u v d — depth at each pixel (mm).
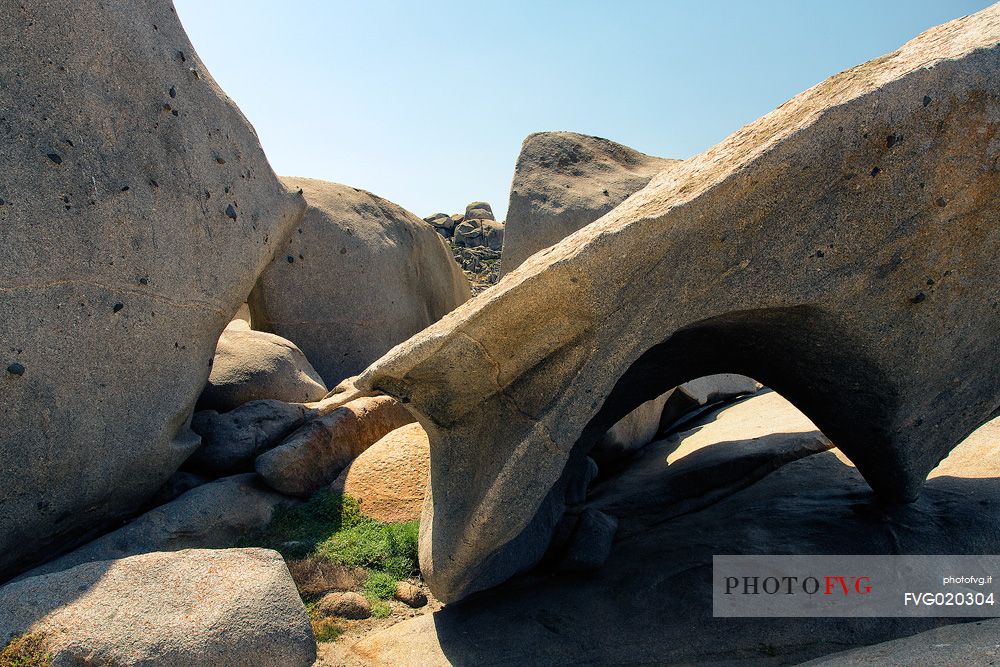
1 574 4395
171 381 4938
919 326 3848
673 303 3535
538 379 3736
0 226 4012
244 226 5523
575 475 5441
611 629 3998
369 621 4270
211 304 5223
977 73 3393
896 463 4395
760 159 3352
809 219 3496
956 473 5113
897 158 3453
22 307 4094
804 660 3723
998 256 3758
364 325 8930
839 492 5152
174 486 5523
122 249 4578
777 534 4629
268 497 5496
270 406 6289
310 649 3387
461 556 3824
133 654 3102
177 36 5203
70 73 4379
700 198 3379
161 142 4898
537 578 4621
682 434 7859
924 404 4148
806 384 4406
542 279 3494
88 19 4480
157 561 3576
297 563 4691
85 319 4379
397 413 6715
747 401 8500
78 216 4348
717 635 3885
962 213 3613
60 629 3160
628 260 3443
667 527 5109
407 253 9977
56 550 4695
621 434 7078
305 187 9195
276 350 7027
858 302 3697
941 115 3420
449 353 3777
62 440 4297
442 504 4047
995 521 4371
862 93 3354
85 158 4418
